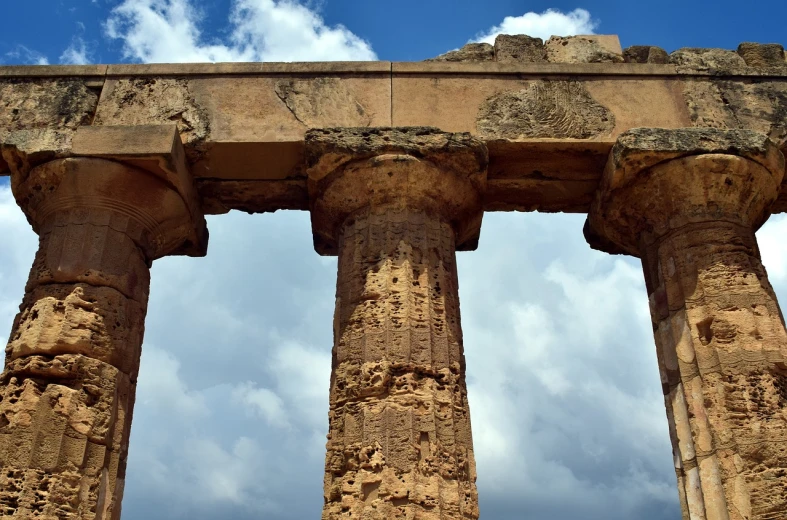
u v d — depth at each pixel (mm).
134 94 11812
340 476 9391
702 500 9672
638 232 11750
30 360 9742
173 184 11148
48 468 9172
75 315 10109
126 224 10969
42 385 9742
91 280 10430
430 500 9000
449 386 9898
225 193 11953
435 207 11195
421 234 10891
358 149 10922
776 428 9469
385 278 10445
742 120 11766
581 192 12078
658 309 11023
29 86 11875
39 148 10867
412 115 11602
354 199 11211
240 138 11305
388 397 9594
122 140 10930
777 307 10516
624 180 11219
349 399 9766
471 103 11742
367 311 10266
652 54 12836
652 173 11094
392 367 9789
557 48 12805
